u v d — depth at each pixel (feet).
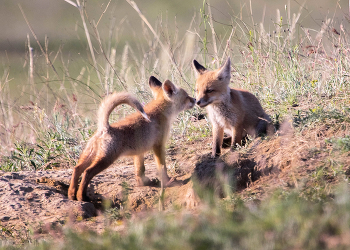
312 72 44.04
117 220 24.71
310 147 26.89
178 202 28.50
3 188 29.53
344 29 43.91
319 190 21.30
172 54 46.68
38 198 28.45
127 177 33.47
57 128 43.16
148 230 17.88
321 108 31.99
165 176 31.45
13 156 38.37
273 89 43.27
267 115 37.17
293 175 23.61
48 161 38.93
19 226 24.62
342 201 17.46
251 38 45.34
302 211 17.06
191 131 42.27
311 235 15.30
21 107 43.57
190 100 34.58
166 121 32.14
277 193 20.58
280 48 45.57
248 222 17.03
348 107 31.96
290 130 31.24
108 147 27.86
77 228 23.58
